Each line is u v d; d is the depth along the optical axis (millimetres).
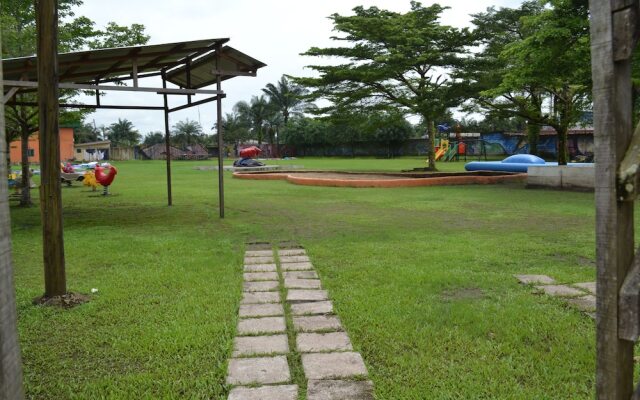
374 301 4051
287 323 3615
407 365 2902
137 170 29688
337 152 55406
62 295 4242
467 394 2566
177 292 4430
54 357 3121
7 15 10984
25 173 11984
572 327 3455
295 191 14742
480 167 21062
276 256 5918
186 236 7363
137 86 7906
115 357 3113
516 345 3160
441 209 10195
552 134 37688
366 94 22500
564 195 12336
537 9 19547
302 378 2752
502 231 7441
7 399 1411
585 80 13750
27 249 6516
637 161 1423
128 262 5605
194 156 61312
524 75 13453
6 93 6945
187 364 2971
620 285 1492
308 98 23562
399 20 21812
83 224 8664
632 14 1395
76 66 7797
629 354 1560
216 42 8562
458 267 5164
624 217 1495
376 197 12727
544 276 4805
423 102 20578
